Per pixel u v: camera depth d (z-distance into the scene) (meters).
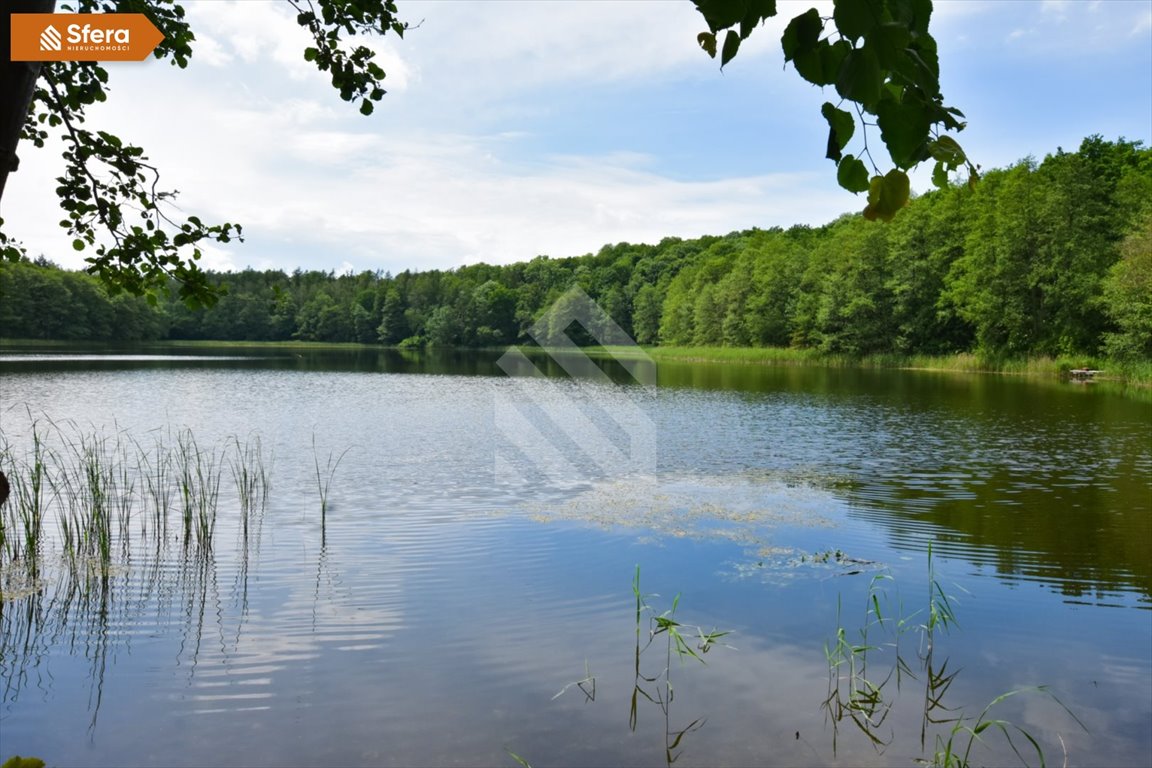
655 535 7.14
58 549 6.69
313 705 3.81
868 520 7.75
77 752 3.38
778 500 8.72
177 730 3.57
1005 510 8.23
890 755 3.37
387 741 3.47
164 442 12.52
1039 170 38.81
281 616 5.05
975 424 15.53
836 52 1.18
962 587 5.64
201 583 5.75
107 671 4.20
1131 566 6.15
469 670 4.22
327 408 18.12
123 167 2.87
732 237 103.75
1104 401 20.47
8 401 18.09
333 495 8.91
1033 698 3.91
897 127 1.30
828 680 4.12
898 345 44.19
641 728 3.60
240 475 10.05
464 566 6.17
